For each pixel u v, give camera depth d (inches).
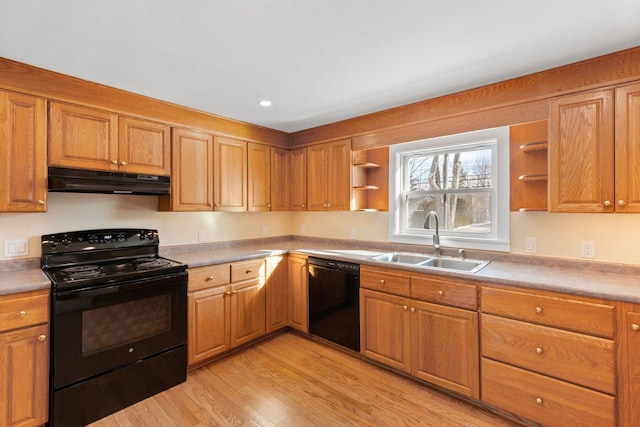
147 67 80.7
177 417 80.5
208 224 130.3
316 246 142.0
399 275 97.3
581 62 77.4
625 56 72.1
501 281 78.1
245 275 116.7
